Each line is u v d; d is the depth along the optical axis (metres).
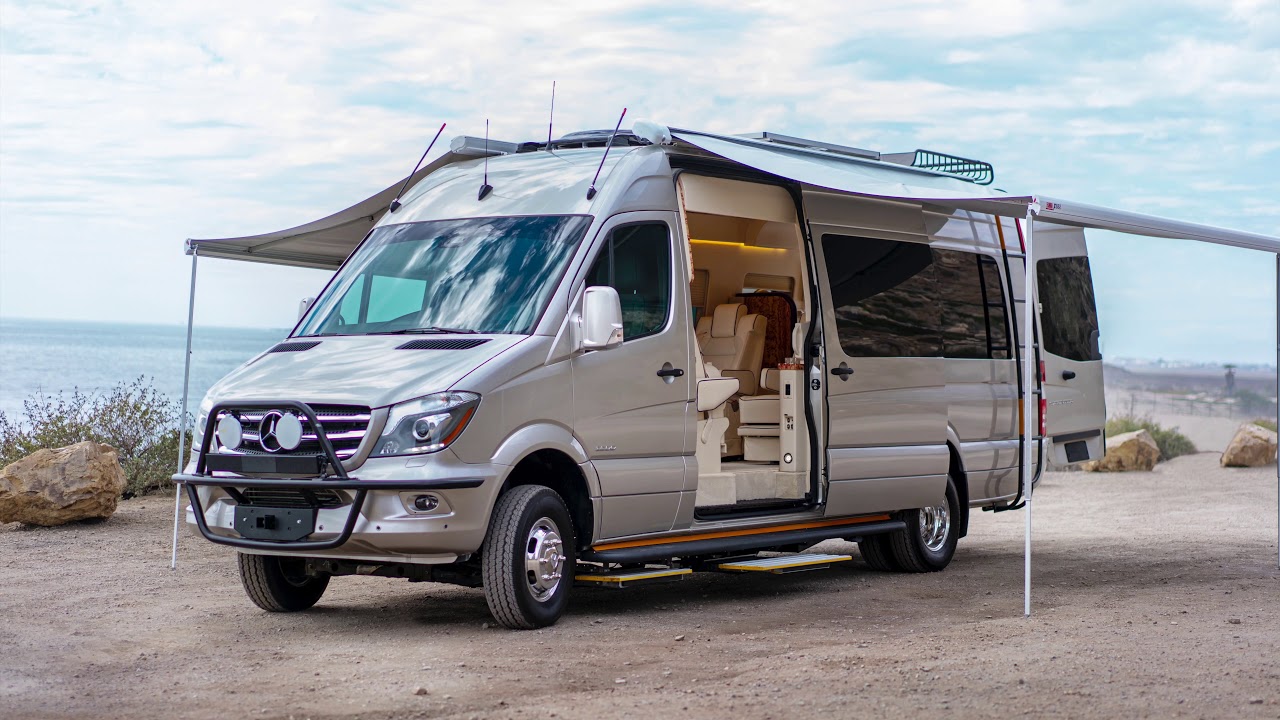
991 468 11.43
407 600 9.03
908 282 10.59
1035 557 11.87
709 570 9.28
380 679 6.32
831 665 6.54
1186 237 9.80
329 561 8.05
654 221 8.60
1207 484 19.53
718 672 6.45
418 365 7.48
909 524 10.72
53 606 8.66
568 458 7.93
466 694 5.98
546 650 7.03
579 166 8.74
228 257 11.08
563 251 8.11
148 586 9.52
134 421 15.84
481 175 9.07
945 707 5.64
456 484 7.14
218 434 7.69
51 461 12.70
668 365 8.49
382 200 9.90
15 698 6.01
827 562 9.59
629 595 9.49
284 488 7.32
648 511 8.33
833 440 9.74
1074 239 13.98
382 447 7.18
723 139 9.45
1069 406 13.62
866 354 10.05
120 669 6.64
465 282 8.22
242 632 7.73
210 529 7.71
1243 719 5.43
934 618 8.34
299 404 7.30
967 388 11.10
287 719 5.59
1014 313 11.86
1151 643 7.16
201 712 5.72
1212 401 74.12
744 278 11.44
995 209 9.11
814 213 9.88
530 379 7.58
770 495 9.82
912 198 8.61
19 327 195.62
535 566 7.63
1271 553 11.99
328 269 12.02
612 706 5.72
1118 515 15.79
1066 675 6.28
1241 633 7.52
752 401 10.32
